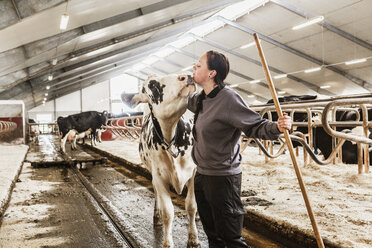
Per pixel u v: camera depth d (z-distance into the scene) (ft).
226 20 73.26
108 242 9.56
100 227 10.91
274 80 92.58
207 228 6.88
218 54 6.19
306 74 82.17
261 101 110.73
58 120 41.04
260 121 5.79
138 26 55.57
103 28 45.32
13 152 32.83
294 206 10.48
